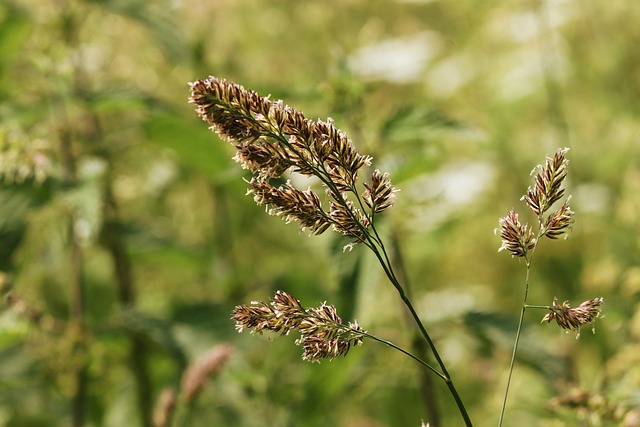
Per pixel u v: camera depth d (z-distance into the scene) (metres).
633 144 6.80
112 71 5.67
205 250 5.11
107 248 5.02
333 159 1.88
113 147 5.00
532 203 2.05
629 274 5.04
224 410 4.71
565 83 7.40
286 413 4.62
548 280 6.34
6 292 4.00
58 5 4.92
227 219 5.87
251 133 1.84
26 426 5.26
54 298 5.80
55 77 4.55
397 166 3.94
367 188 1.93
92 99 4.53
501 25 7.69
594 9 7.34
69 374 4.49
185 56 4.73
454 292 5.84
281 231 6.62
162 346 4.62
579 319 2.04
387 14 7.15
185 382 3.70
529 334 3.94
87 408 5.13
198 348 4.39
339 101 4.21
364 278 3.67
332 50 4.51
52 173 4.23
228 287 5.29
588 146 7.10
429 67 7.12
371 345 4.23
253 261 6.49
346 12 7.02
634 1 7.26
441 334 4.07
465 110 7.21
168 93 5.69
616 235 5.86
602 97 7.37
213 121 1.83
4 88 4.89
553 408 3.20
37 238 4.35
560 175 2.02
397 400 5.59
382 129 3.99
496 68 7.54
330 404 5.01
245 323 1.93
